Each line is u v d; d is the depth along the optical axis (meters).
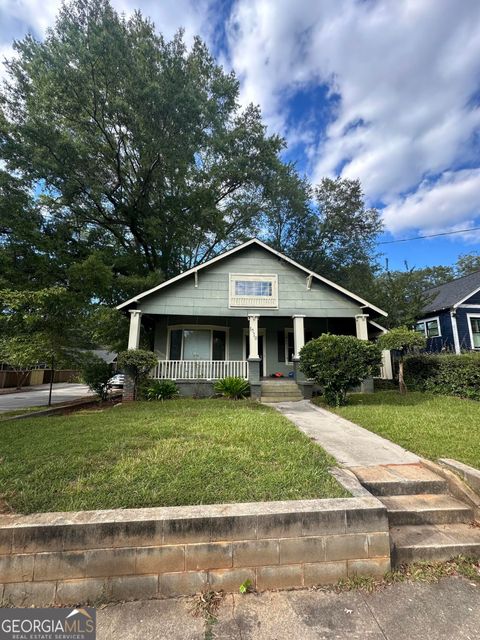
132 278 14.30
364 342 8.32
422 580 2.43
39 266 12.12
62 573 2.20
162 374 10.98
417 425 5.67
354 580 2.38
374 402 8.65
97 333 13.06
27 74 13.23
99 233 16.33
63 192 13.89
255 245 12.30
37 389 24.22
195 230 17.53
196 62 16.47
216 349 13.13
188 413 6.75
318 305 11.99
